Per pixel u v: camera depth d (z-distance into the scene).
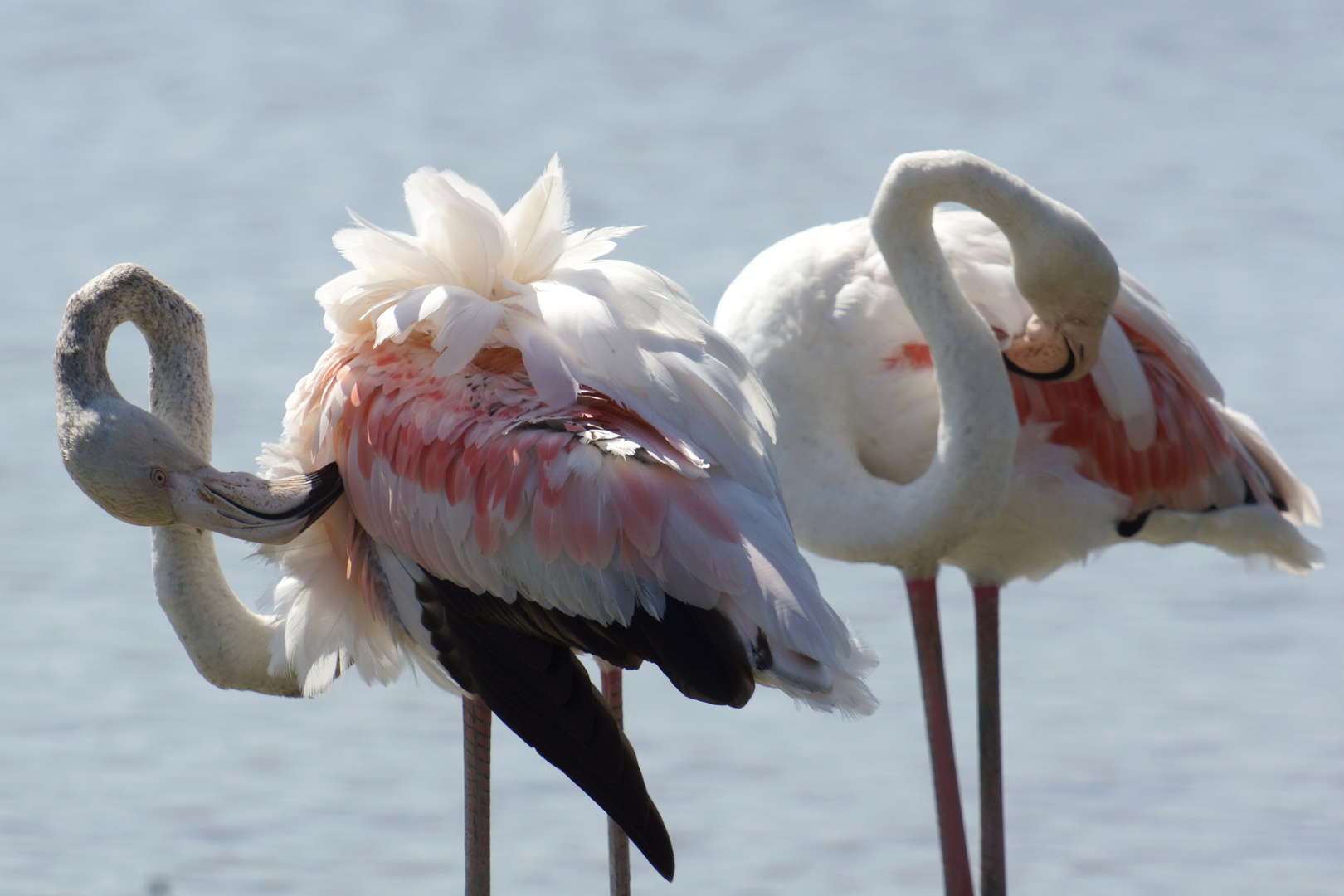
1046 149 28.62
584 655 7.39
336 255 22.72
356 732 12.18
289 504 5.82
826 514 8.10
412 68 35.00
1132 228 23.95
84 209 24.78
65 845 10.49
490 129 30.00
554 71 34.91
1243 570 15.30
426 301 5.58
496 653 5.70
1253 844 10.73
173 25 38.19
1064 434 8.46
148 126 29.94
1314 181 26.25
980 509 7.78
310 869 10.27
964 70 35.06
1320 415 17.38
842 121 30.66
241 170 27.11
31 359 18.81
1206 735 12.16
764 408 6.01
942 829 8.32
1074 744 12.13
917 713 12.70
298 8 40.53
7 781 11.29
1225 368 18.67
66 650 13.29
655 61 35.88
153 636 13.56
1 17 38.19
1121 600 14.74
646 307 5.73
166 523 5.84
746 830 10.87
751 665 5.20
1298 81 33.56
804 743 12.12
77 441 5.73
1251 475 9.02
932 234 7.83
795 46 37.56
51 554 14.83
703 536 5.27
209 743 11.88
